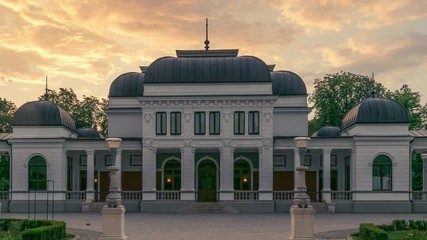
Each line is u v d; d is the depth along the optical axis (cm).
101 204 6159
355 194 6047
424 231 3531
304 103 6869
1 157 9862
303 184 3102
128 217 5275
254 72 6178
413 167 8656
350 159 6278
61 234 3325
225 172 6094
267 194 6066
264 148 6103
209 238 3441
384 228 3634
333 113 9662
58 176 6212
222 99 6131
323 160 6194
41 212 6078
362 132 6103
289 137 6266
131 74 7081
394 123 6081
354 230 3897
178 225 4372
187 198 6088
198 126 6172
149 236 3566
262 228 4106
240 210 6012
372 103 6178
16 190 6212
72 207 6194
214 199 6391
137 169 6594
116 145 3278
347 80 9956
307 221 3039
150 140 6159
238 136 6122
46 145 6241
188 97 6141
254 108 6144
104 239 3047
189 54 6781
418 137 6156
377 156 6072
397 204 6016
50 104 6375
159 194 6159
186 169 6125
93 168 6300
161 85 6191
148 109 6184
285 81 6944
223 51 6794
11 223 3594
